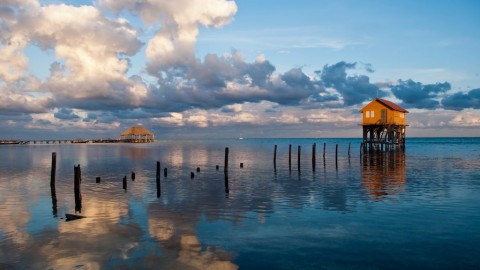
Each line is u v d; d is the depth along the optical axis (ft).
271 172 120.06
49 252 39.60
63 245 41.81
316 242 42.39
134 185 91.20
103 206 64.23
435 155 203.00
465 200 66.39
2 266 35.99
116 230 47.85
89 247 41.06
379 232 46.14
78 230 48.03
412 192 75.61
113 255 38.52
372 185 86.53
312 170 124.88
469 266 35.55
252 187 85.61
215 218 53.93
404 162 155.63
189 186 88.38
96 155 233.35
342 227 48.44
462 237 44.01
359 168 130.62
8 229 48.85
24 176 112.47
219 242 42.50
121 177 109.40
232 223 50.93
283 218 53.57
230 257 37.83
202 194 76.02
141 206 63.77
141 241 43.06
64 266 35.78
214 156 218.59
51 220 53.93
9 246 41.75
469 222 50.65
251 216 55.01
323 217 53.93
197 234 45.68
